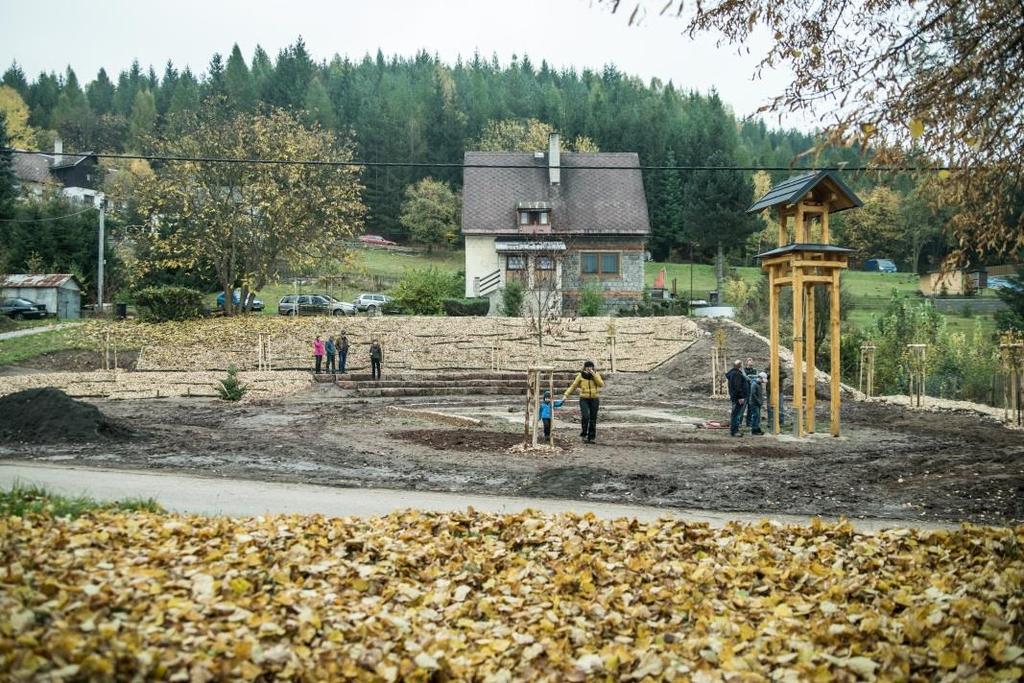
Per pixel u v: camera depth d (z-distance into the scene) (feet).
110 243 195.42
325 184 147.23
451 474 46.19
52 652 14.35
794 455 55.26
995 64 24.40
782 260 66.33
